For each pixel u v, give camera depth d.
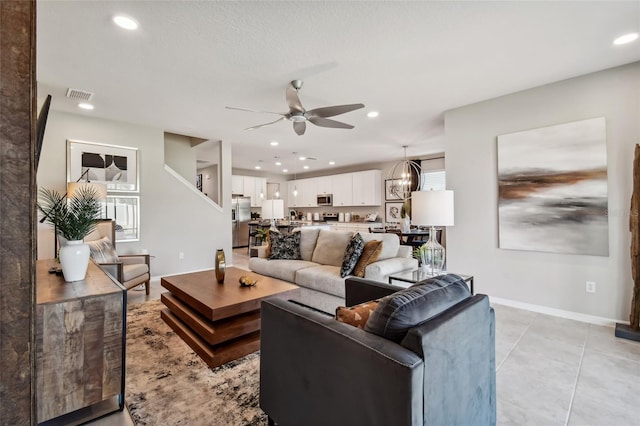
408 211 5.91
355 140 5.62
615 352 2.33
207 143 5.84
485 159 3.58
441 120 4.37
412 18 2.06
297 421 1.34
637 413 1.66
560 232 3.07
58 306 1.52
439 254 2.76
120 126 4.45
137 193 4.62
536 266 3.24
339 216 9.18
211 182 9.12
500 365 2.16
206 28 2.17
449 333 1.14
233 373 2.07
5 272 0.90
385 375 1.00
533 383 1.95
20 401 0.93
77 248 1.87
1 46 0.89
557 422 1.60
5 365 0.90
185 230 5.15
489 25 2.14
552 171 3.11
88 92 3.31
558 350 2.38
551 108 3.12
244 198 9.30
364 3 1.91
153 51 2.47
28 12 0.93
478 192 3.63
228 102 3.63
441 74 2.91
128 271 3.47
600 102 2.86
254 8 1.95
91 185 3.72
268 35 2.26
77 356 1.57
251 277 2.79
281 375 1.43
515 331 2.73
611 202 2.82
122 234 4.48
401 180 7.02
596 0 1.87
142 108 3.84
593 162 2.89
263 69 2.80
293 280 3.57
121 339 1.70
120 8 1.94
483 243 3.60
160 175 4.86
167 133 5.68
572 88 3.00
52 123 3.94
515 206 3.34
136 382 1.96
